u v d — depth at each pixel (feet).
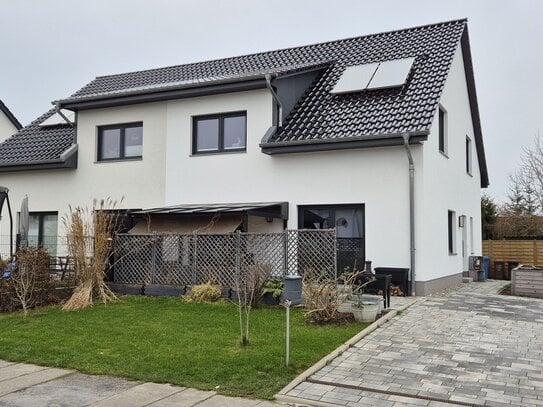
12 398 21.62
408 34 67.87
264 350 27.96
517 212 126.11
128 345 29.58
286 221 54.90
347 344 29.37
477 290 56.59
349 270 49.75
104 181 65.41
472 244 75.82
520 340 31.07
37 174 69.92
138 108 63.82
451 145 61.67
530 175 126.21
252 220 56.75
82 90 75.46
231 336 31.40
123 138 65.41
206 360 26.27
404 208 49.57
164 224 54.19
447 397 21.62
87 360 26.89
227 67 72.13
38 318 38.04
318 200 53.26
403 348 29.01
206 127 60.64
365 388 22.62
